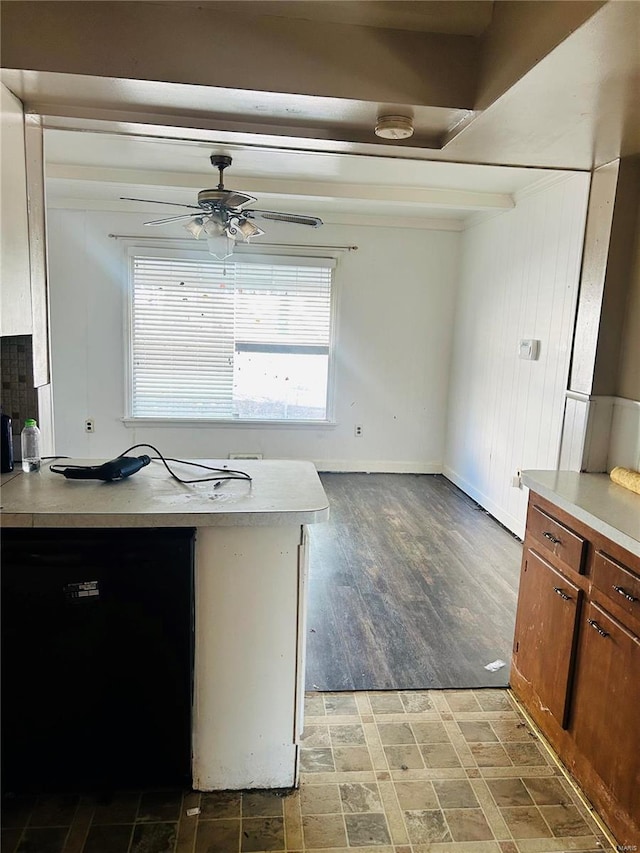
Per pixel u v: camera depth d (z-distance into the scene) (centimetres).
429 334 594
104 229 539
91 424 568
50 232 534
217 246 376
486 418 506
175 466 221
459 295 579
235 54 175
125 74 173
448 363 601
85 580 169
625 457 248
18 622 170
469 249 554
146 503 176
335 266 569
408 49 182
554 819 184
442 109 187
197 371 571
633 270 246
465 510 502
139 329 558
